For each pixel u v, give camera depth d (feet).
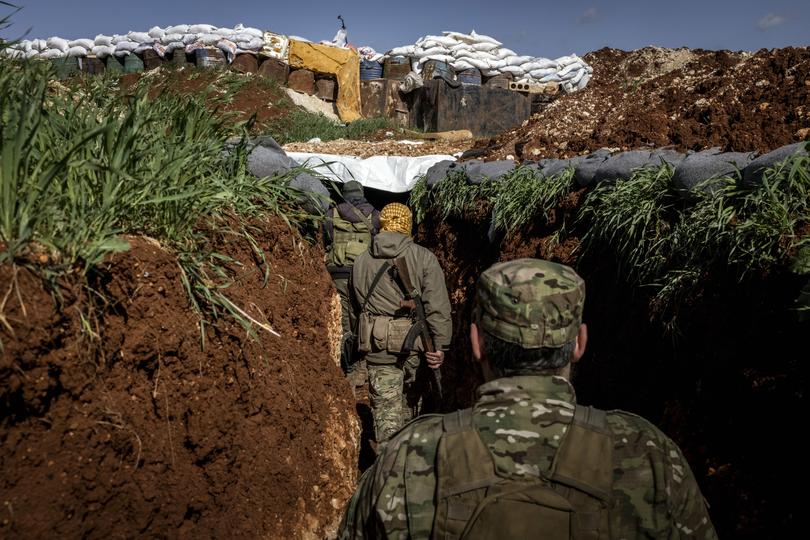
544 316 4.28
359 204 17.43
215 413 6.71
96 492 5.28
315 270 10.31
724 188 9.21
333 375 9.77
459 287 16.90
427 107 44.29
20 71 6.94
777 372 7.39
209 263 7.46
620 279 11.14
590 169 12.85
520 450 4.06
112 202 6.11
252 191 9.00
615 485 3.93
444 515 3.98
